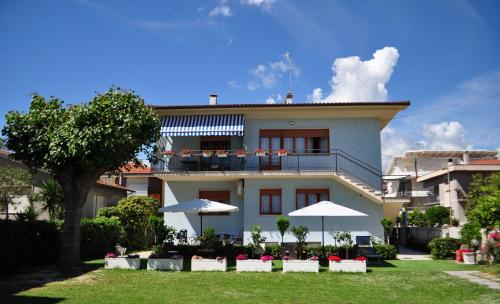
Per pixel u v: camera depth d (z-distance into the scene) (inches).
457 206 1529.3
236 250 783.1
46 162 659.4
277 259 811.4
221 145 968.9
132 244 1057.5
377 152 930.7
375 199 876.0
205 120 928.9
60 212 889.5
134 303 424.5
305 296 468.8
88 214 1159.6
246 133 958.4
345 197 906.7
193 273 629.9
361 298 460.4
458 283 550.6
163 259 665.6
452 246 829.2
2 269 598.9
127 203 1079.6
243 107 911.7
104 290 493.4
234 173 895.1
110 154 658.8
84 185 686.5
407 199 874.1
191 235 948.0
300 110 930.7
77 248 687.1
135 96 706.2
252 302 434.6
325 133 947.3
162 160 911.7
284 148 948.6
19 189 871.7
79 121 630.5
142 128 692.1
